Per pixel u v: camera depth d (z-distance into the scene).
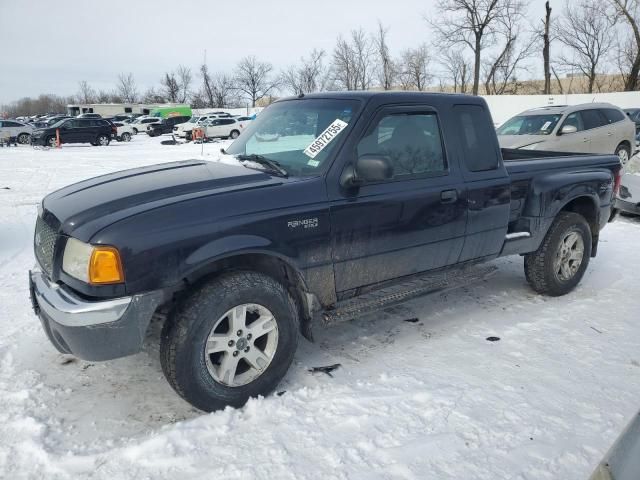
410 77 48.19
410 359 3.80
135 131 44.84
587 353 3.90
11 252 6.77
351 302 3.71
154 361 3.76
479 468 2.67
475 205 4.13
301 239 3.25
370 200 3.52
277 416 3.08
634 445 1.51
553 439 2.90
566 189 4.82
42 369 3.64
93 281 2.73
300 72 55.47
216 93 75.12
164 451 2.76
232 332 3.07
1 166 17.45
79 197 3.27
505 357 3.84
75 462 2.70
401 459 2.72
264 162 3.64
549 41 39.53
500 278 5.64
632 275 5.71
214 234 2.94
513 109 33.59
